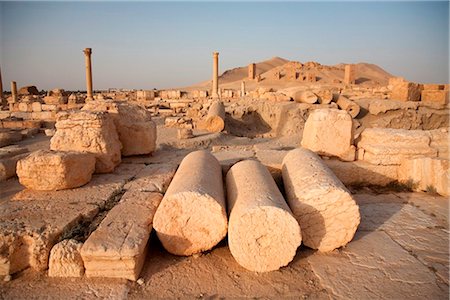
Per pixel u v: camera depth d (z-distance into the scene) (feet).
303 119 53.21
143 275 8.96
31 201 12.03
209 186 10.59
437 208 13.70
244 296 8.18
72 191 13.21
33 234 9.28
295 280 8.84
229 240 9.32
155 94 90.07
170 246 9.89
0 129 41.55
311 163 12.34
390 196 15.26
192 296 8.16
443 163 15.16
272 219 9.05
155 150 23.13
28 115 55.52
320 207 10.24
